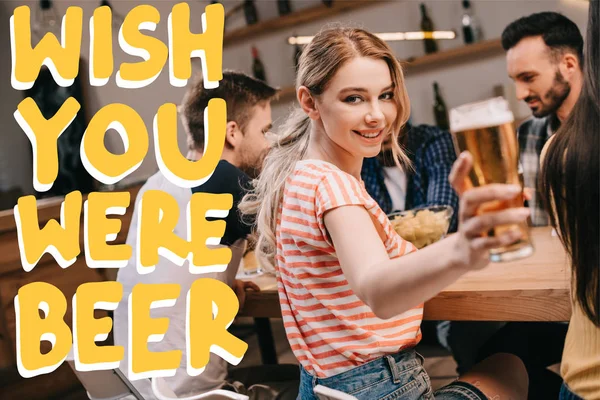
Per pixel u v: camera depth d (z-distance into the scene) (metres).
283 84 4.28
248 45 4.38
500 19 3.61
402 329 1.23
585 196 0.90
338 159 1.28
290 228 1.18
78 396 3.14
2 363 3.02
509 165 0.79
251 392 1.70
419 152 2.67
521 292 1.32
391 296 0.86
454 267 0.78
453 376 2.73
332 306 1.18
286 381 1.77
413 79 3.90
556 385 1.61
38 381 3.17
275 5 4.24
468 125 0.79
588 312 0.94
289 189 1.21
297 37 4.19
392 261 0.88
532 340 1.65
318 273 1.18
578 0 3.38
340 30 1.24
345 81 1.19
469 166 0.75
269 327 2.49
